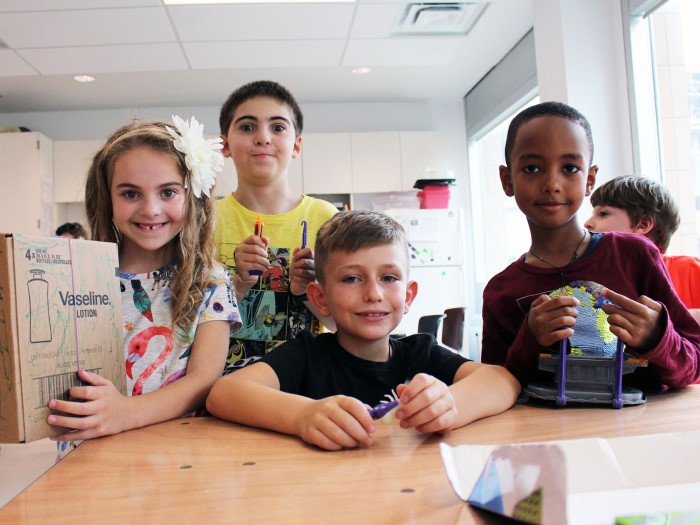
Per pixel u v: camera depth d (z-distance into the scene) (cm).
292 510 42
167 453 60
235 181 421
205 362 96
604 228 156
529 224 100
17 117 452
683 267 170
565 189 90
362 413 60
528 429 64
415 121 482
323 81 416
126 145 99
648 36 246
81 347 70
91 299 73
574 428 63
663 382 82
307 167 448
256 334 137
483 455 46
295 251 124
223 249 145
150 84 402
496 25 330
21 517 42
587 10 255
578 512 36
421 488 46
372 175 455
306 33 322
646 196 153
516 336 94
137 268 107
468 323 452
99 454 60
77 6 276
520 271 102
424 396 62
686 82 229
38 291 65
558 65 259
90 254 73
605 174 253
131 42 321
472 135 466
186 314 102
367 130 477
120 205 98
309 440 61
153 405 77
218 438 66
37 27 297
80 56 338
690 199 229
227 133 157
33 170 411
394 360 99
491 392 73
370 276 94
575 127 90
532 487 34
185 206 104
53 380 66
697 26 224
